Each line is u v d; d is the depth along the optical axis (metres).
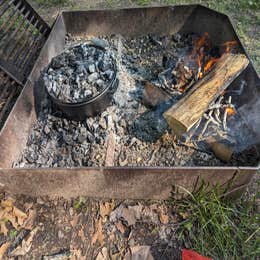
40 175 1.56
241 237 1.50
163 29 2.56
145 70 2.29
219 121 1.82
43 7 3.27
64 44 2.61
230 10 2.84
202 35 2.48
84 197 1.73
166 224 1.61
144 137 1.87
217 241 1.49
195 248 1.50
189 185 1.57
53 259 1.54
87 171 1.49
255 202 1.66
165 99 1.96
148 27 2.56
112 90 1.91
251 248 1.47
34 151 1.90
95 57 2.01
